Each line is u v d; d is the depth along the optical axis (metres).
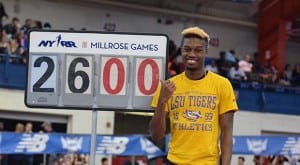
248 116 20.55
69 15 21.12
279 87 21.31
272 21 24.02
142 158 15.95
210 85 4.09
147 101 5.16
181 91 4.10
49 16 20.73
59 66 5.22
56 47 5.23
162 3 23.03
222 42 24.12
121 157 16.77
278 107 21.20
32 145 13.10
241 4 24.31
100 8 21.77
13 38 17.58
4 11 19.20
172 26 23.27
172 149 4.08
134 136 13.77
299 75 23.05
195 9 23.80
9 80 17.05
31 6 20.36
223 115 4.08
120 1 22.02
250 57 23.19
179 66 19.44
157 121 4.05
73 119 17.75
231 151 4.06
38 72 5.21
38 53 5.23
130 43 5.22
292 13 23.34
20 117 17.33
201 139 4.01
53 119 17.67
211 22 23.95
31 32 5.24
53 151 13.20
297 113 21.55
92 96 5.20
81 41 5.24
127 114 19.62
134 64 5.19
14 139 12.99
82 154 13.84
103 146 13.64
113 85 5.20
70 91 5.20
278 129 21.11
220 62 21.38
